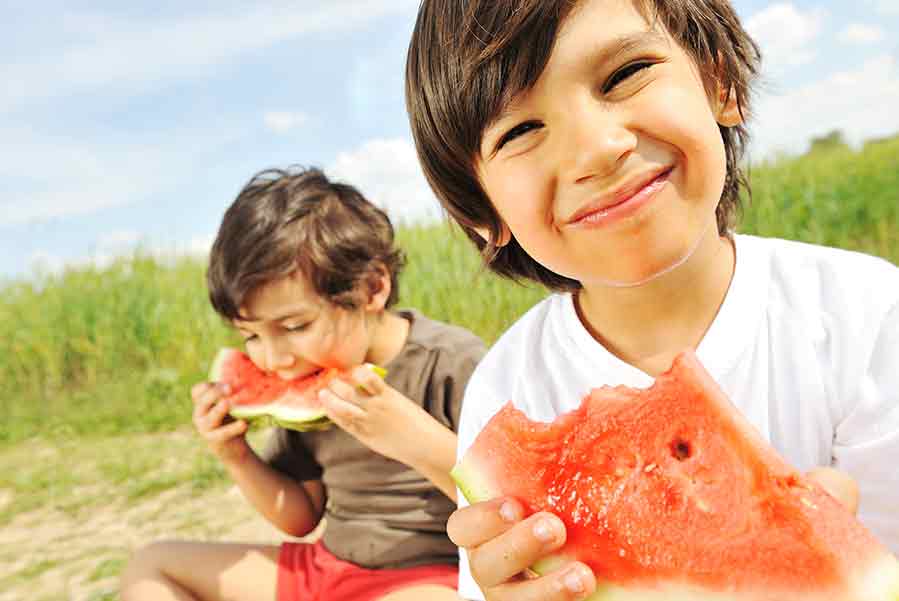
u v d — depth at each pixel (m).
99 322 2.36
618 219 0.34
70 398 2.22
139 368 2.36
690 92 0.36
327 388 0.66
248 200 0.72
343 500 0.70
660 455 0.33
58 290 2.58
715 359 0.43
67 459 1.62
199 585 0.69
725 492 0.31
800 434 0.42
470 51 0.38
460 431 0.52
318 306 0.69
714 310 0.44
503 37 0.35
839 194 2.23
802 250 0.46
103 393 2.16
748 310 0.43
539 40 0.34
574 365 0.48
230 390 0.76
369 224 0.76
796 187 2.32
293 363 0.71
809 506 0.30
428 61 0.41
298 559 0.70
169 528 1.16
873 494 0.41
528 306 1.91
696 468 0.32
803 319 0.43
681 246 0.35
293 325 0.69
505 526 0.33
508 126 0.36
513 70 0.35
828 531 0.29
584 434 0.35
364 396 0.64
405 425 0.63
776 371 0.43
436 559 0.66
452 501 0.67
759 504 0.31
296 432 0.76
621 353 0.46
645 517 0.33
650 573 0.32
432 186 0.46
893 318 0.42
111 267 2.74
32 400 2.26
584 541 0.34
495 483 0.36
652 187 0.34
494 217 0.45
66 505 1.33
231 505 1.23
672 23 0.37
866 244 2.12
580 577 0.31
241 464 0.76
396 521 0.67
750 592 0.30
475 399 0.52
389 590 0.62
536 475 0.36
